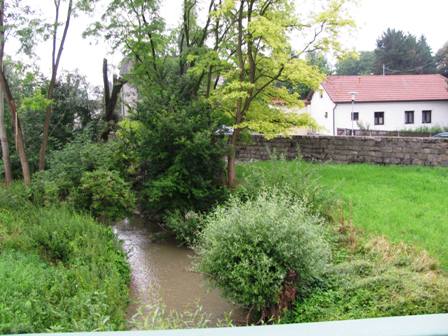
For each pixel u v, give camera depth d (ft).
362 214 36.24
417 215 35.70
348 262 26.71
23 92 64.64
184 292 29.50
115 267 28.02
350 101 113.60
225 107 50.93
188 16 55.67
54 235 29.94
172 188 42.63
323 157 60.95
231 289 24.41
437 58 184.24
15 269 24.50
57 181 40.83
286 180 38.50
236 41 51.80
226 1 46.26
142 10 54.24
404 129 113.19
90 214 36.91
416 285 22.25
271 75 51.11
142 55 56.49
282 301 23.27
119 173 43.04
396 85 118.73
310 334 2.71
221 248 24.62
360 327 2.78
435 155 53.67
